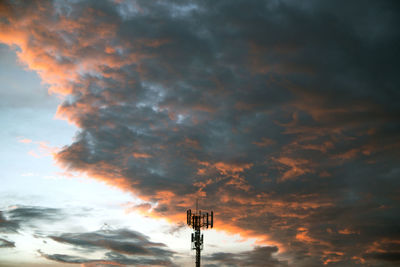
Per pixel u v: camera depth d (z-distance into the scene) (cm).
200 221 7612
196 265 7406
